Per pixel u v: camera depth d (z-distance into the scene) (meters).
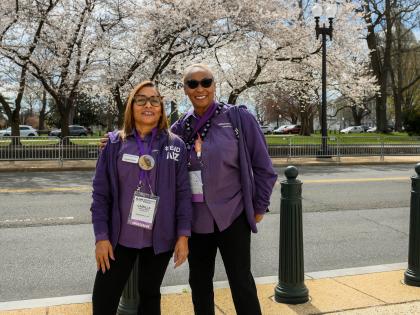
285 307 4.35
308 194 12.04
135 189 3.03
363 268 5.63
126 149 3.05
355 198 11.45
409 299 4.55
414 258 4.96
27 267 6.05
